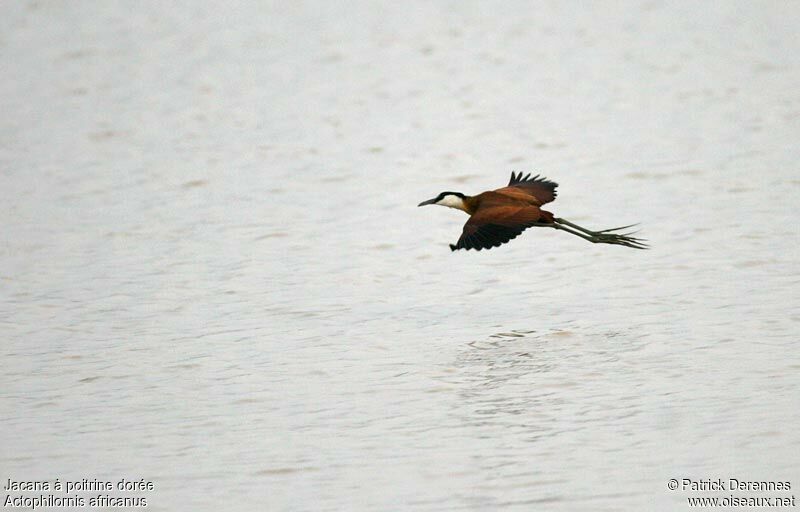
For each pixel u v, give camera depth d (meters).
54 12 45.31
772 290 15.52
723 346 13.49
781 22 39.41
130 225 20.55
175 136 28.19
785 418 11.33
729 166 22.94
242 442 11.39
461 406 12.06
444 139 27.12
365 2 46.41
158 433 11.67
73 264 18.27
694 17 41.25
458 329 14.70
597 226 19.52
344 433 11.49
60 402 12.60
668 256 17.48
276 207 21.62
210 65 36.59
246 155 26.12
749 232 18.39
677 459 10.59
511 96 31.52
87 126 29.34
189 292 16.69
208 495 10.26
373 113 30.19
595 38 38.88
